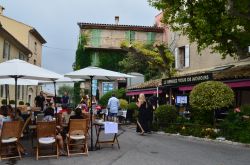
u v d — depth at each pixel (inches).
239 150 453.7
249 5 530.3
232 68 753.6
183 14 652.7
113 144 517.0
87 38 1384.1
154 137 614.5
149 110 665.6
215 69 819.4
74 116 452.4
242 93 716.7
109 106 848.3
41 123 412.5
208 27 627.5
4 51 1170.0
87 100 899.4
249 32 641.0
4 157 415.8
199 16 626.8
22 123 430.9
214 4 628.7
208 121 614.2
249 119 514.3
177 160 391.2
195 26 657.0
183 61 1061.8
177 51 1071.6
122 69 1359.5
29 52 1504.7
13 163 388.8
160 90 896.9
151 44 1307.8
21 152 439.5
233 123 523.8
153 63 1182.9
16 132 413.4
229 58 847.1
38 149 422.9
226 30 647.8
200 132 573.6
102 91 1333.7
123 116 891.4
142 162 382.6
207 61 926.4
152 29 1395.2
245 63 773.3
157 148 480.7
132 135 645.3
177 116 684.1
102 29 1392.7
